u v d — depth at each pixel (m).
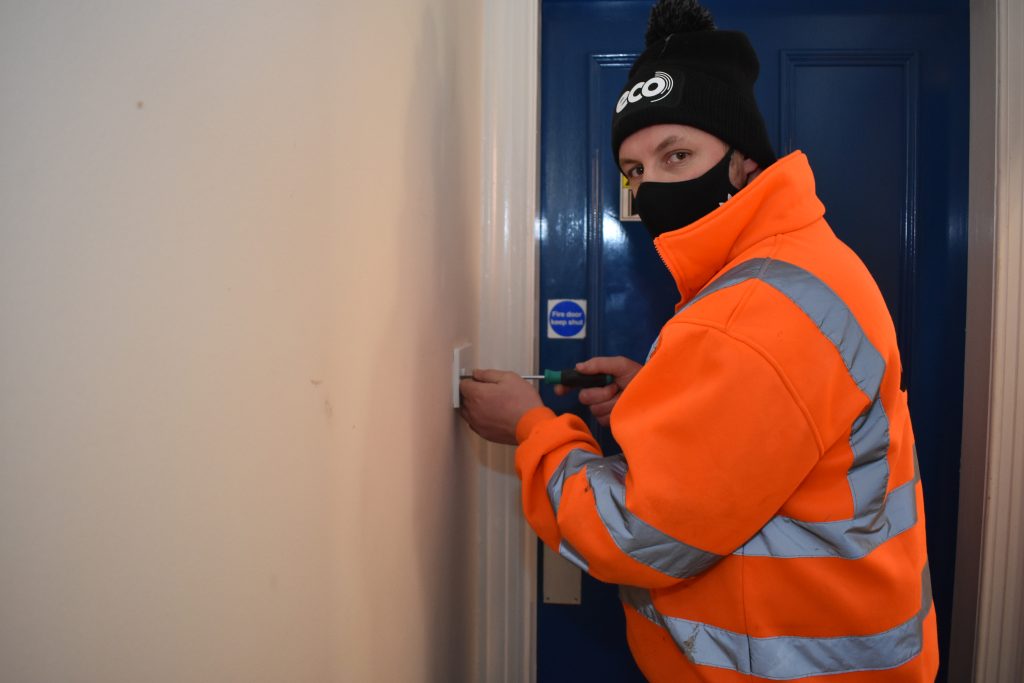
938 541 1.32
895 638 0.68
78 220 0.24
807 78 1.31
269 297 0.39
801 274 0.64
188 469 0.31
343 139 0.50
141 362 0.28
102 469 0.26
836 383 0.62
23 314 0.22
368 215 0.56
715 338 0.61
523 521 1.29
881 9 1.29
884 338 0.66
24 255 0.22
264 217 0.38
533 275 1.26
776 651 0.68
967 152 1.27
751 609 0.68
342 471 0.51
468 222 1.11
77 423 0.25
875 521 0.67
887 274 1.30
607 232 1.36
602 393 1.06
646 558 0.65
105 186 0.25
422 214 0.75
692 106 0.75
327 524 0.48
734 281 0.66
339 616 0.52
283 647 0.42
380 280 0.60
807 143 1.31
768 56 1.31
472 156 1.15
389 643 0.66
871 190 1.30
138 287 0.27
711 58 0.77
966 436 1.27
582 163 1.36
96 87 0.25
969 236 1.26
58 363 0.24
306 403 0.44
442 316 0.89
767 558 0.68
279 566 0.41
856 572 0.66
